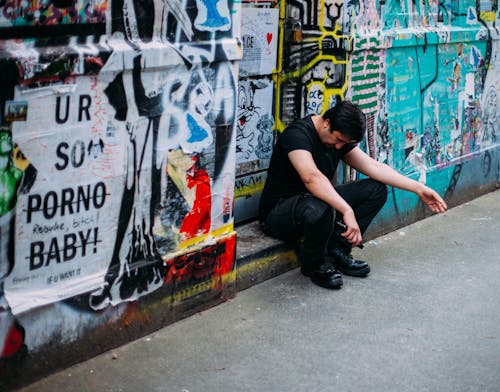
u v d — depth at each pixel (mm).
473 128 6789
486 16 6836
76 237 3369
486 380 3529
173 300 3918
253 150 5031
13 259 3137
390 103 5609
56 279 3324
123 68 3389
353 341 3877
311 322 4074
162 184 3742
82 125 3291
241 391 3340
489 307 4387
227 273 4234
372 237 5535
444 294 4547
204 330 3908
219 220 4137
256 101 4984
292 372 3533
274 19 4984
